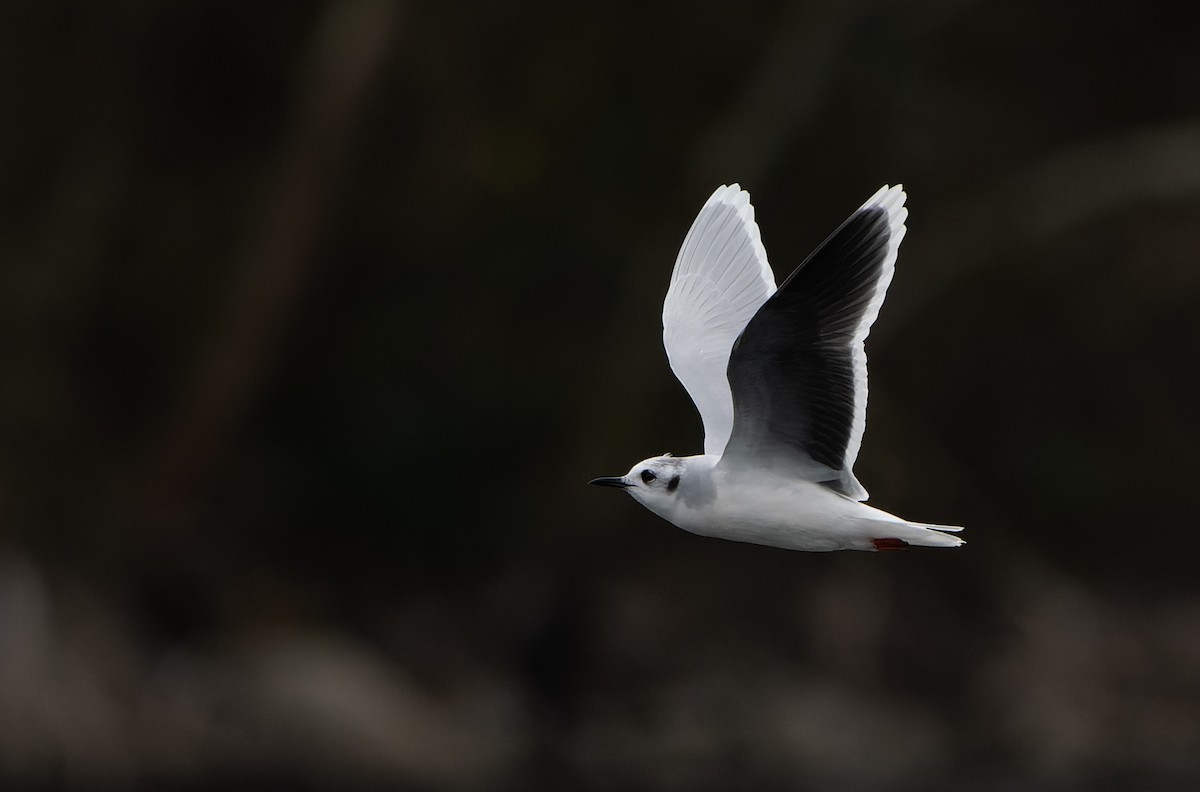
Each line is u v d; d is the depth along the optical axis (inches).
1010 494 890.1
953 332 886.4
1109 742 704.4
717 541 837.8
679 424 839.7
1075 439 896.9
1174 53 893.2
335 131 801.6
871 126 863.1
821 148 868.6
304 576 841.5
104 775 641.6
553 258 891.4
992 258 850.8
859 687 766.5
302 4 869.2
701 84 899.4
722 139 835.4
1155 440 898.1
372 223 871.1
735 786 641.0
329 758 657.0
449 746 680.4
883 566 807.1
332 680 687.7
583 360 885.8
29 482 768.9
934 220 856.3
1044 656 759.1
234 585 781.3
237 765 654.5
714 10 892.0
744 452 272.2
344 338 882.1
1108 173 836.6
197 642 743.1
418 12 829.2
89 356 849.5
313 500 862.5
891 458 805.2
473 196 878.4
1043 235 839.1
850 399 262.8
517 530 852.6
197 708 675.4
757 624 802.2
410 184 869.8
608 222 891.4
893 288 837.8
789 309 251.3
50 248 829.2
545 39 879.1
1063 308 886.4
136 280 862.5
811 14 846.5
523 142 873.5
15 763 638.5
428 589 852.6
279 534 849.5
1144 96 900.0
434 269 892.6
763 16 892.6
